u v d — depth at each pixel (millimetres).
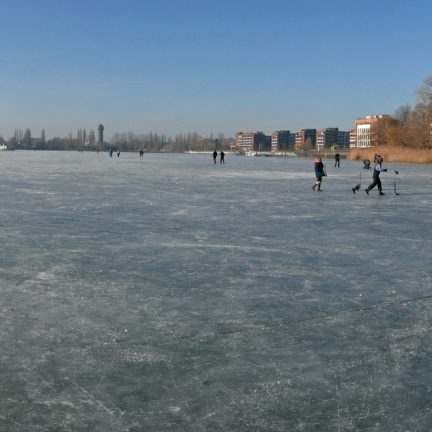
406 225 14320
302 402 4129
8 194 21328
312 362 4910
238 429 3721
